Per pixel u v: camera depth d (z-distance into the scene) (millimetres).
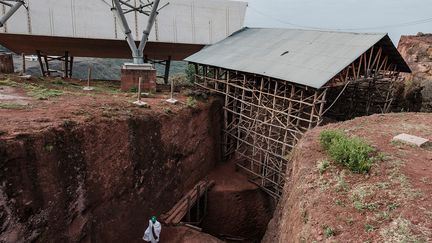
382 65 18531
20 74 20031
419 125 13102
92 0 25781
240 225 19656
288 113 16359
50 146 10070
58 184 10375
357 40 16750
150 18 20438
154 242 13602
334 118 23656
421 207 7141
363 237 6637
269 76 16688
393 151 10234
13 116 11086
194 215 18578
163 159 15812
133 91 19938
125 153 13234
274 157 18469
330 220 7352
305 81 14875
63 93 16266
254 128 19203
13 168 9031
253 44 22188
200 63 22141
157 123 15117
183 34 27812
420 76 24328
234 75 20875
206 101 20328
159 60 31453
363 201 7723
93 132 11719
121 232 13352
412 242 6141
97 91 18641
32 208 9578
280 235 10344
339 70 14664
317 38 19109
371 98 21625
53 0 24656
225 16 29453
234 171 21312
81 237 11391
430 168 9031
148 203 14898
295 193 9492
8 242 9000
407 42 27219
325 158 10117
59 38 24469
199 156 19469
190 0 28719
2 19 19203
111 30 25766
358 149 9727
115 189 12820
